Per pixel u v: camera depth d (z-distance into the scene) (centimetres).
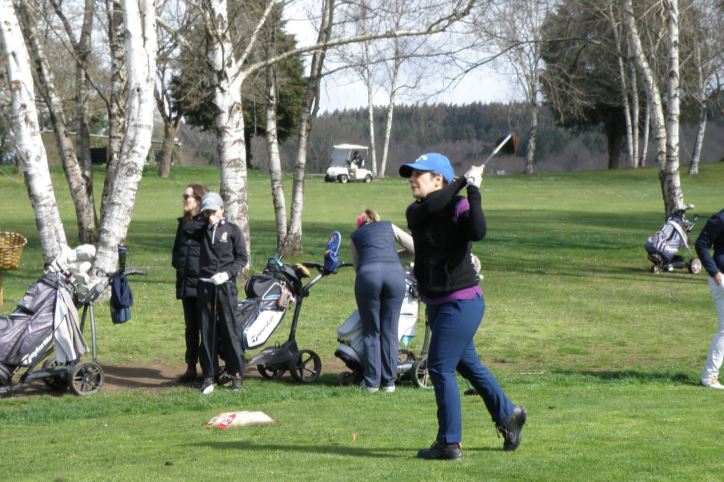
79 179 2355
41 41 2273
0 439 782
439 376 617
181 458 649
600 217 3766
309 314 1611
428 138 11119
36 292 999
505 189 5569
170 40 2325
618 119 7662
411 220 619
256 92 2486
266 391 1020
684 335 1462
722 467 577
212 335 1023
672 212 2406
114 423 854
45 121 5425
